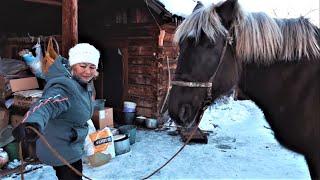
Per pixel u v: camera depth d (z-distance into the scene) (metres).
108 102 7.17
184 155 4.93
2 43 7.43
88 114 2.32
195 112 1.96
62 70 2.22
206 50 1.89
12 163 4.26
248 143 5.59
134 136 5.54
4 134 4.48
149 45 6.55
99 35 7.14
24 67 5.28
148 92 6.68
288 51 2.00
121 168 4.37
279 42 1.99
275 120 2.18
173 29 6.69
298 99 2.05
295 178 4.06
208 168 4.41
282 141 2.25
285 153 5.05
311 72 2.02
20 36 7.41
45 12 7.36
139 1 6.39
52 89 2.04
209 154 5.00
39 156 2.32
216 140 5.76
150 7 5.82
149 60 6.59
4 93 4.95
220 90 1.98
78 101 2.19
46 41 6.37
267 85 2.08
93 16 7.09
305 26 2.02
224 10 1.92
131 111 6.66
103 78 7.17
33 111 1.79
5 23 7.37
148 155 4.92
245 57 1.99
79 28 7.26
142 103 6.81
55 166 2.37
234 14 1.91
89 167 4.34
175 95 1.96
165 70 6.64
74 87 2.15
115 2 6.73
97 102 5.63
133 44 6.75
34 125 1.68
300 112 2.07
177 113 1.95
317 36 2.07
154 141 5.68
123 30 6.81
